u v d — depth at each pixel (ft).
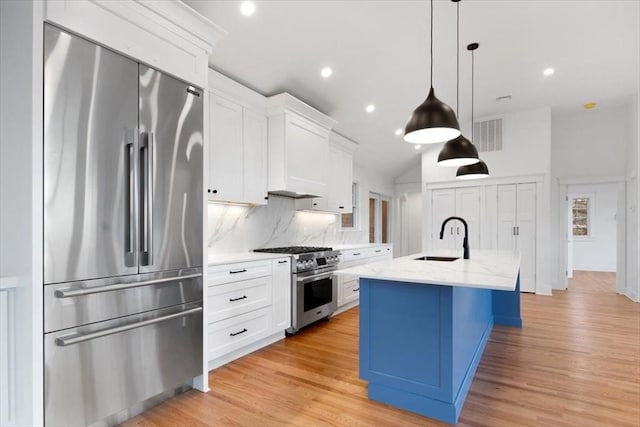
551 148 20.20
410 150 21.88
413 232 25.73
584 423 6.37
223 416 6.64
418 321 6.79
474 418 6.56
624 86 15.75
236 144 11.01
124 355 6.26
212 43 7.97
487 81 14.69
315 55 11.32
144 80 6.61
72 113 5.56
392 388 7.05
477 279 6.02
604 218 27.66
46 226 5.24
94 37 5.81
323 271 13.05
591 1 9.66
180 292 7.25
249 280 9.91
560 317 13.91
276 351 10.16
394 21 10.14
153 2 6.62
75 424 5.57
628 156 17.98
